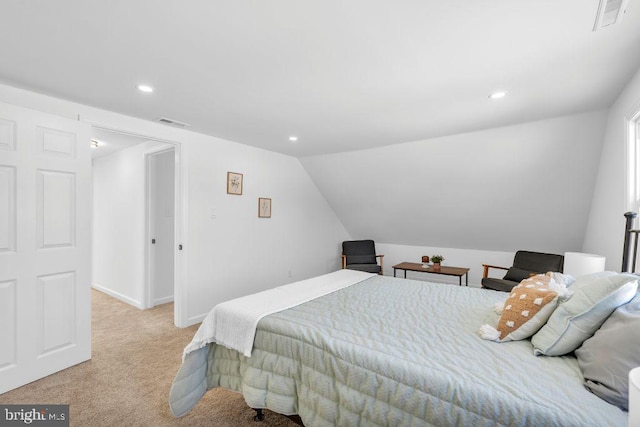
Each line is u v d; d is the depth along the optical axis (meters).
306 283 2.60
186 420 1.80
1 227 2.01
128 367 2.40
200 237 3.40
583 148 2.90
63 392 2.05
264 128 3.17
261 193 4.16
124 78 2.02
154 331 3.14
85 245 2.45
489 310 1.89
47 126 2.23
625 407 0.94
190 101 2.43
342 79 2.04
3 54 1.72
